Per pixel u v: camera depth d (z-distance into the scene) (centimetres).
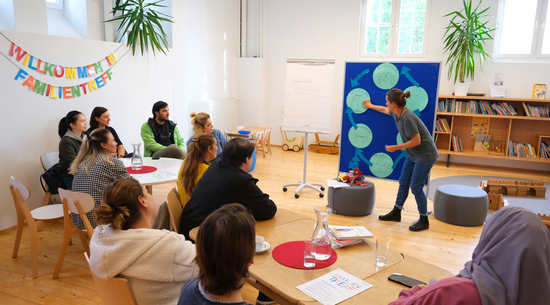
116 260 139
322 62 482
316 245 173
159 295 145
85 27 456
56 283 262
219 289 100
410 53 685
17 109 351
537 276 104
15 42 344
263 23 767
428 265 171
